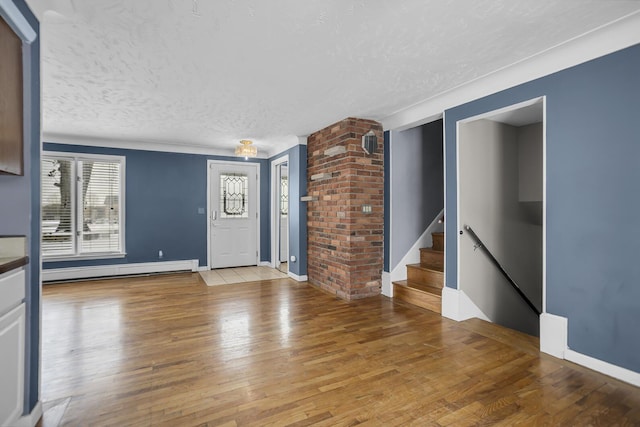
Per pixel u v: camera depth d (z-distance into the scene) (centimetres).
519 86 257
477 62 247
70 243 491
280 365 224
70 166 493
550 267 239
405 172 411
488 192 337
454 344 258
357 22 192
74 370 217
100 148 511
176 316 329
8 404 144
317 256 467
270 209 632
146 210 544
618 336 204
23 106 161
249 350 248
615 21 193
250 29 199
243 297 403
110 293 421
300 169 494
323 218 449
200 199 585
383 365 224
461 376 208
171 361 230
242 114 378
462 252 314
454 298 315
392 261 402
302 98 324
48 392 190
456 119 310
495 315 344
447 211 322
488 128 337
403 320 315
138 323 309
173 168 564
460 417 167
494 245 343
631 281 199
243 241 625
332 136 425
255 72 262
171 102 333
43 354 241
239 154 507
